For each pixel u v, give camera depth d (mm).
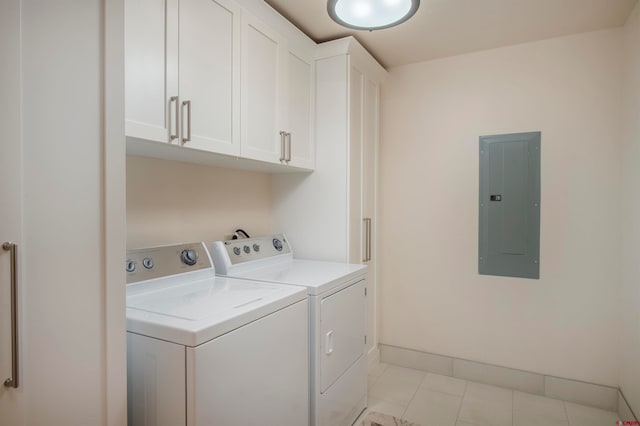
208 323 1100
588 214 2271
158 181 1780
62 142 876
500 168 2506
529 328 2438
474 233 2594
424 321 2764
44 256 844
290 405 1460
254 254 2061
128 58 1229
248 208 2367
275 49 1990
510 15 2066
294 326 1494
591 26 2195
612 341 2223
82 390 919
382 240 2898
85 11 920
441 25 2188
